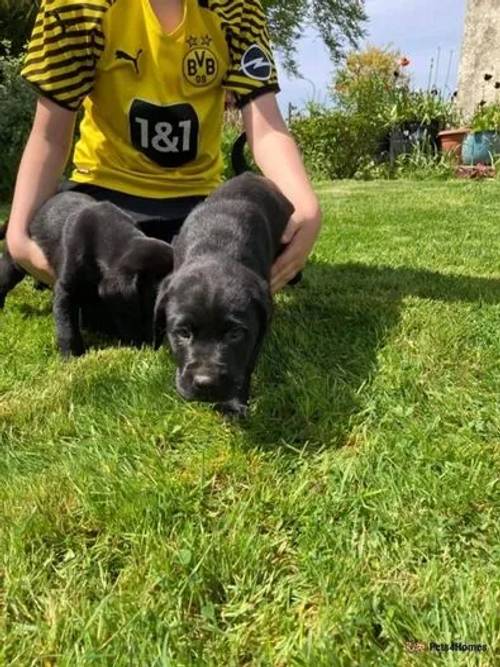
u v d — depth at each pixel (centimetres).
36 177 111
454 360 100
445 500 69
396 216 239
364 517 68
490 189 320
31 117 319
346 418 85
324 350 104
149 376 95
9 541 64
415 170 443
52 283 115
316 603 58
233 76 113
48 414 88
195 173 123
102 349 113
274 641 55
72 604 58
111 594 59
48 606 58
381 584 59
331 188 347
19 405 91
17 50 408
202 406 87
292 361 99
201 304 81
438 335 107
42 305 135
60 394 92
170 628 55
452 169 427
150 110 114
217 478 75
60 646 54
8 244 112
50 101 108
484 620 54
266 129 111
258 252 97
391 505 69
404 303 123
